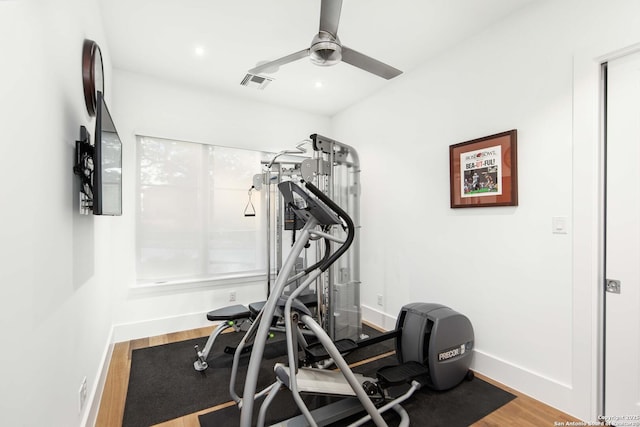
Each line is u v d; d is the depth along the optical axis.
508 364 2.18
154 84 3.15
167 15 2.21
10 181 0.78
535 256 2.04
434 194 2.77
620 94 1.71
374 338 2.30
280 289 1.62
